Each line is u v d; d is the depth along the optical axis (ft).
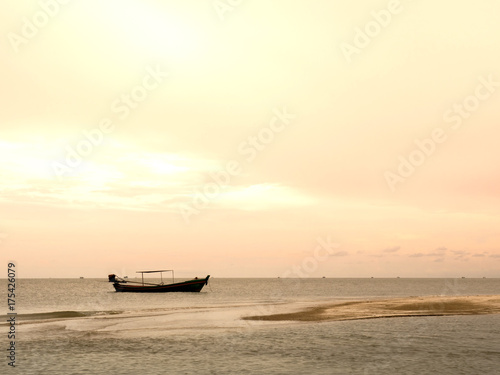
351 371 66.39
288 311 146.30
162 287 347.56
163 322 118.32
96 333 99.25
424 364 70.23
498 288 576.20
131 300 261.03
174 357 75.00
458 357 74.95
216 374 64.49
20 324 113.91
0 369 66.44
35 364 69.51
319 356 76.02
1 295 358.23
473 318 124.77
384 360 73.05
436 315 131.44
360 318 125.90
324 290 481.46
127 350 80.38
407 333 98.99
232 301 240.94
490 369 67.00
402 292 420.36
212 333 99.66
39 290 488.85
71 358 73.72
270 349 81.87
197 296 314.76
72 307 203.72
